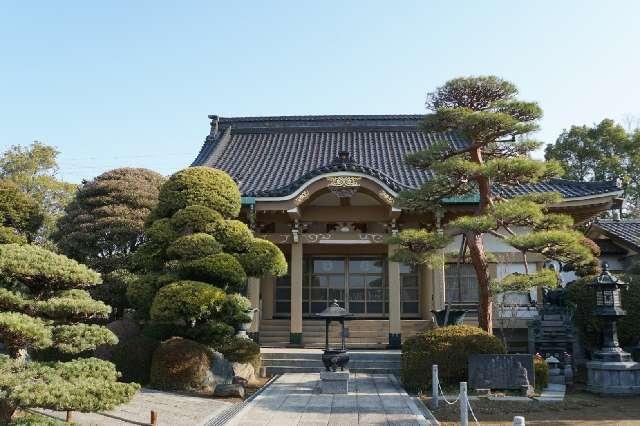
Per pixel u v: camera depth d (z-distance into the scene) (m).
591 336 16.39
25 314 7.35
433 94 16.00
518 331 19.80
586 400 12.77
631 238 21.94
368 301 22.44
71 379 7.11
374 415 11.11
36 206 20.91
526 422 10.72
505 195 20.41
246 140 27.92
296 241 20.33
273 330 21.27
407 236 15.27
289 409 11.69
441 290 20.22
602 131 38.56
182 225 15.61
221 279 14.70
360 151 25.94
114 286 17.44
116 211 19.02
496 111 15.04
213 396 13.10
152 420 9.22
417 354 14.13
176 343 14.16
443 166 14.62
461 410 9.15
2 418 7.22
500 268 20.75
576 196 19.88
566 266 18.89
